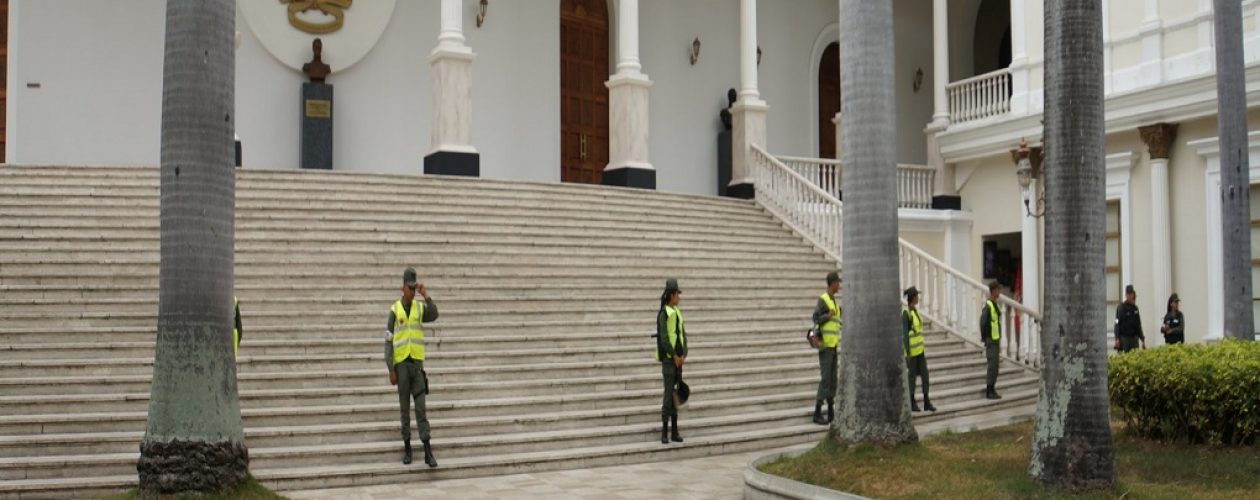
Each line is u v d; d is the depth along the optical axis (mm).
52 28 19906
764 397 13125
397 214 16375
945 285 17859
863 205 9664
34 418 9992
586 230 17703
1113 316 20641
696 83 26531
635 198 19656
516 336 13250
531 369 12531
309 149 21234
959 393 14969
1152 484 8430
